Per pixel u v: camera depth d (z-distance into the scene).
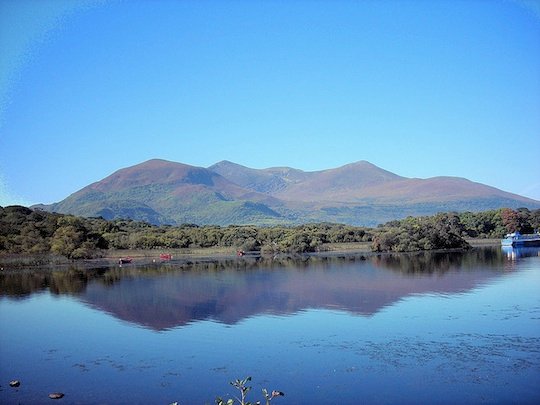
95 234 160.38
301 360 36.75
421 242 150.00
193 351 40.06
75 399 30.86
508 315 48.97
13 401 30.78
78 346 42.66
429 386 31.09
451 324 45.88
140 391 31.80
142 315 55.25
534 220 199.75
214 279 87.12
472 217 199.50
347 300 60.47
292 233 177.38
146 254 156.62
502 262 103.38
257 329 46.69
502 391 30.08
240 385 22.88
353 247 166.62
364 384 31.70
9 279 95.94
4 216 161.25
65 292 75.44
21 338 45.88
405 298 60.53
